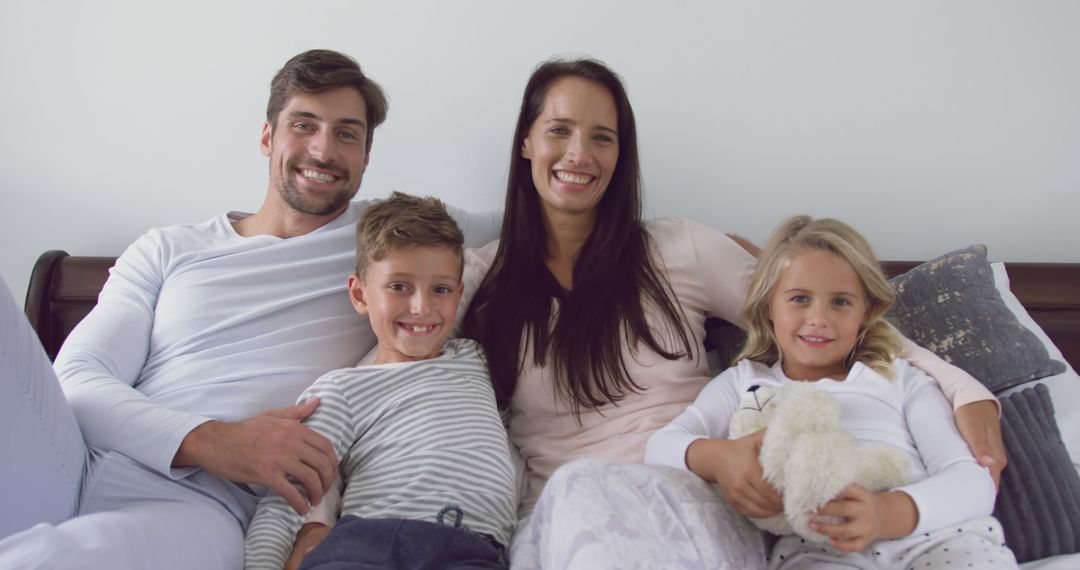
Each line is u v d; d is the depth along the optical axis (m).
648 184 1.83
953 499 1.00
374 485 1.20
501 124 1.81
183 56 1.81
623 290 1.41
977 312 1.42
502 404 1.42
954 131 1.80
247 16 1.80
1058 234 1.82
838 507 0.93
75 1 1.79
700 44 1.78
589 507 0.91
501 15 1.78
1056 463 1.25
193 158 1.84
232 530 1.22
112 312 1.44
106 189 1.86
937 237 1.83
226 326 1.43
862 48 1.77
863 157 1.81
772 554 1.11
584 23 1.78
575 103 1.41
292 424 1.20
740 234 1.83
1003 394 1.36
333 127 1.49
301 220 1.56
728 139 1.81
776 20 1.77
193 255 1.51
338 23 1.79
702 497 1.03
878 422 1.16
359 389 1.28
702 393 1.31
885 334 1.28
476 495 1.19
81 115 1.83
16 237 1.87
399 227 1.31
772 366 1.34
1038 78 1.78
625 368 1.37
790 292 1.25
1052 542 1.19
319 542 1.12
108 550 0.96
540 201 1.52
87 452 1.23
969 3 1.76
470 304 1.48
